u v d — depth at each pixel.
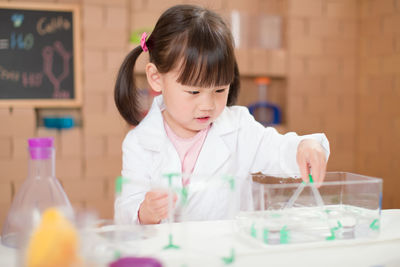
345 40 2.70
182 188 0.77
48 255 0.49
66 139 2.33
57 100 2.40
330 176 0.81
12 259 0.61
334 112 2.71
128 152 1.09
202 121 0.93
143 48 1.05
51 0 2.45
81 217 0.55
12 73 2.38
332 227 0.69
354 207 0.69
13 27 2.37
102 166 2.38
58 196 0.69
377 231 0.68
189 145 1.10
